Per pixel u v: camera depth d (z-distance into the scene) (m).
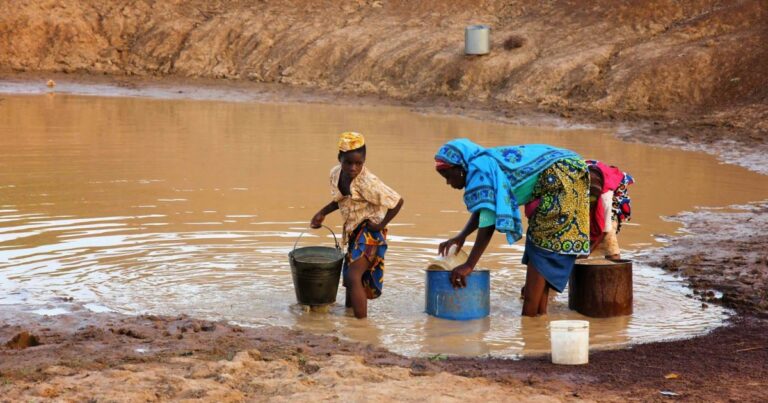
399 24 36.09
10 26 39.41
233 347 7.65
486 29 31.41
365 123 25.47
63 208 13.57
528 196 8.87
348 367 6.95
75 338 7.84
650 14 31.28
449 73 31.44
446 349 8.03
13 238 11.69
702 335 8.47
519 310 9.27
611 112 26.55
